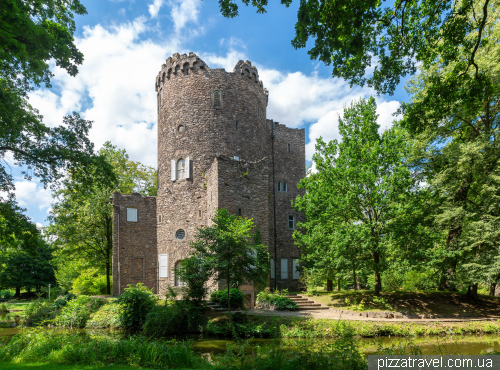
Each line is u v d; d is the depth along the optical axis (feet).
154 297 64.75
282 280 103.09
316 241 74.18
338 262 66.80
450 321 58.34
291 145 113.50
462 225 66.13
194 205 88.58
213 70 94.68
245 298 70.03
